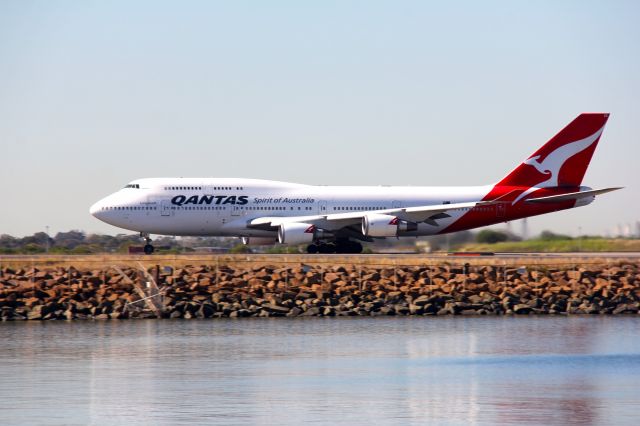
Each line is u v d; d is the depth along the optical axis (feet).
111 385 462.60
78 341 579.48
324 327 636.48
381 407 424.87
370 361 524.93
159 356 533.14
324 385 464.65
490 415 411.13
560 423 399.03
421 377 483.92
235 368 503.61
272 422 399.03
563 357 537.65
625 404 430.61
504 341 586.86
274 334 606.55
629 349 561.84
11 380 473.26
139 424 395.55
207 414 410.52
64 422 398.01
